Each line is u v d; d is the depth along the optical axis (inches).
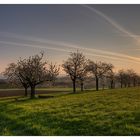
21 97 2842.0
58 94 3014.3
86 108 1385.3
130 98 1802.4
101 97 1994.3
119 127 845.8
